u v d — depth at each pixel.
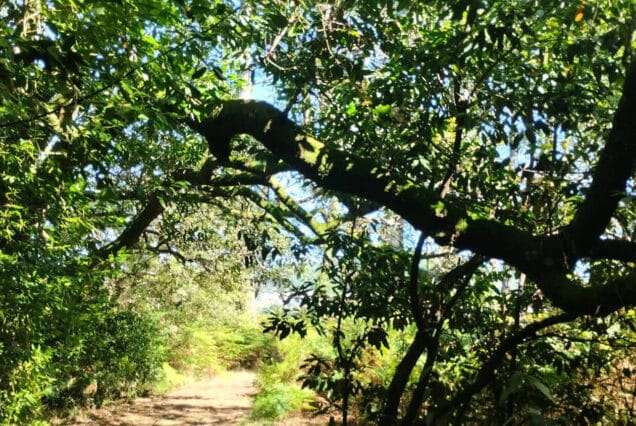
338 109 3.64
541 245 2.67
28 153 3.69
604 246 2.58
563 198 3.45
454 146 3.21
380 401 3.76
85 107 3.19
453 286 3.69
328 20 3.12
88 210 4.94
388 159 3.29
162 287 13.56
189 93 3.20
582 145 3.45
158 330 13.52
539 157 3.37
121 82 2.73
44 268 4.41
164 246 11.30
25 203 4.28
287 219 6.50
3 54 2.49
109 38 2.82
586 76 3.33
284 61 3.45
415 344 3.25
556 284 2.54
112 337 10.27
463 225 2.85
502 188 3.49
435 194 2.96
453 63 2.93
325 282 4.03
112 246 7.89
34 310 4.34
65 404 10.30
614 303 2.32
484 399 3.26
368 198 3.11
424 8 3.18
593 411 3.20
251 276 11.20
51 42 2.35
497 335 3.69
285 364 12.49
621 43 2.76
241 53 3.72
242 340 21.98
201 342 19.09
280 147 3.25
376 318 3.58
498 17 2.78
